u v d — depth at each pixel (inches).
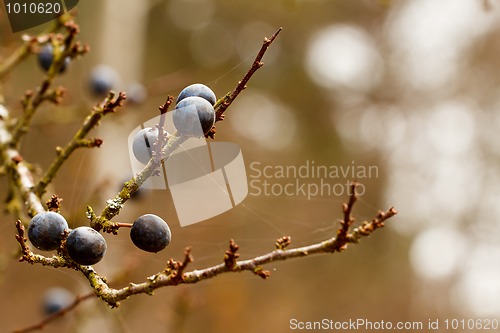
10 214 177.5
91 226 100.3
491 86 618.2
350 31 682.2
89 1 320.5
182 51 716.7
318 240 251.4
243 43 693.3
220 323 454.9
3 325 448.8
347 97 704.4
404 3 625.6
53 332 275.4
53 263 104.3
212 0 681.6
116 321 259.6
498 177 576.7
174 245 270.7
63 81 319.6
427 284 598.5
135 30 341.4
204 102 93.5
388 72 667.4
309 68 708.0
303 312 578.6
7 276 426.9
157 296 394.6
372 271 593.6
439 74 639.1
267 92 706.8
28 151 353.7
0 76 193.2
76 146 143.9
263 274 103.2
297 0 267.1
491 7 271.9
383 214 104.3
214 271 102.3
